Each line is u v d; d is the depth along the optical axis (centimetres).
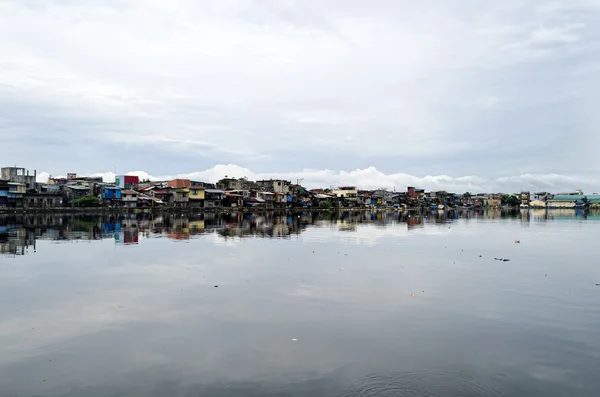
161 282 2277
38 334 1472
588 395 1055
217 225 6438
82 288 2130
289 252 3431
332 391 1072
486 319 1656
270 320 1634
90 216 8450
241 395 1051
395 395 1052
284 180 16538
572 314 1727
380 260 3064
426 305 1855
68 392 1064
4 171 9338
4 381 1120
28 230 5091
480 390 1078
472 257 3253
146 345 1373
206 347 1358
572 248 3881
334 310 1770
